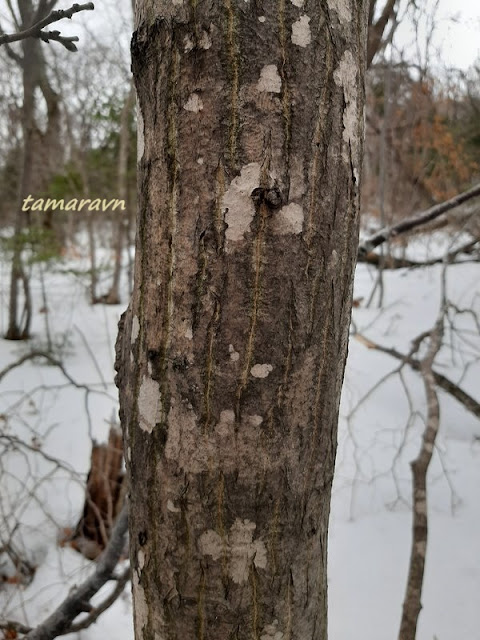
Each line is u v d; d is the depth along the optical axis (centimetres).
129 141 402
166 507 41
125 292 474
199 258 38
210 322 38
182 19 36
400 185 375
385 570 146
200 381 39
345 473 191
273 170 36
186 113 37
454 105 357
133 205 471
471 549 151
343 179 39
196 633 42
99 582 87
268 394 39
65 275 414
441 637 121
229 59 35
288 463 40
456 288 345
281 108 36
